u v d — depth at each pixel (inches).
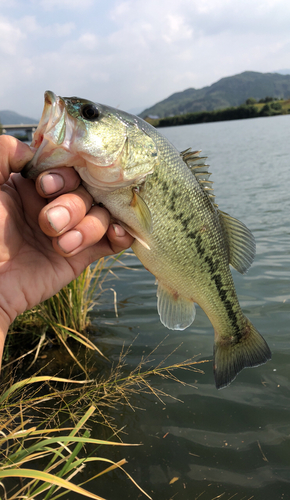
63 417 11.5
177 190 10.1
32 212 8.2
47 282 8.4
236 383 13.3
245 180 57.6
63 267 8.7
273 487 9.2
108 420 11.5
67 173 7.5
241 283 21.8
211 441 10.7
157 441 10.7
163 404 12.2
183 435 10.9
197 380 13.4
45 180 7.2
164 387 13.1
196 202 10.7
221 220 11.8
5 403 10.3
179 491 9.2
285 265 23.9
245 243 12.4
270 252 26.6
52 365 14.7
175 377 13.6
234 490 9.2
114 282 23.3
